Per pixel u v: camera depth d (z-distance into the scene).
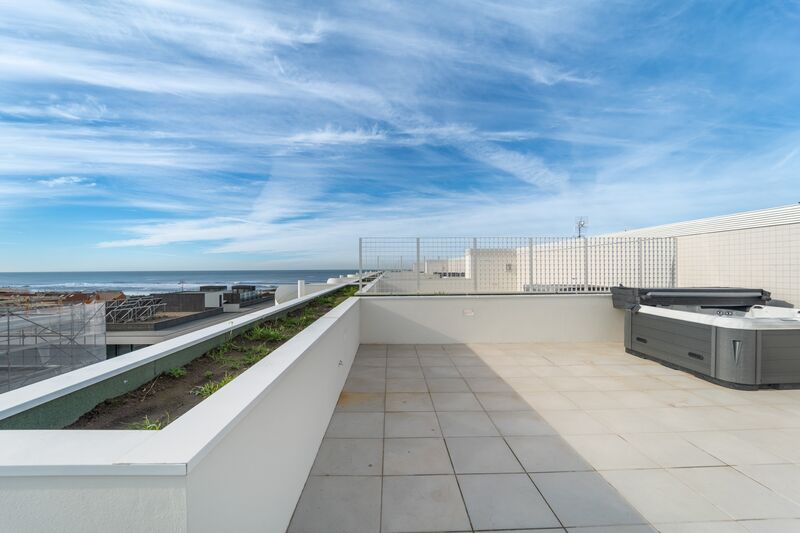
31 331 10.35
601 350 6.42
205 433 1.18
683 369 5.12
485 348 6.61
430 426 3.41
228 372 2.38
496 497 2.35
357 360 5.82
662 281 7.31
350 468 2.69
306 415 2.54
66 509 1.02
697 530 2.05
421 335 7.02
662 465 2.73
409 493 2.39
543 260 7.27
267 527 1.73
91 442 1.12
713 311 5.34
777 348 4.33
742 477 2.57
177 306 20.95
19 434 1.17
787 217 5.90
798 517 2.15
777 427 3.37
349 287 10.94
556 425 3.43
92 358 10.66
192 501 1.03
